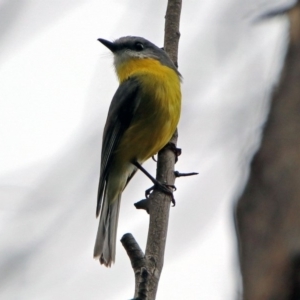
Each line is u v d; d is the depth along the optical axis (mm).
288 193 5680
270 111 6426
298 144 5941
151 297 6969
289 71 6664
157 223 8359
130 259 6797
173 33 10758
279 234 5512
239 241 5789
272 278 5379
